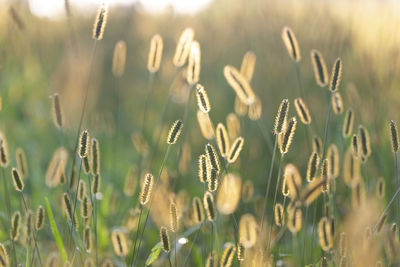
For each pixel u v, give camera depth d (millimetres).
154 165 2051
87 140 1446
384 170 1800
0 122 2348
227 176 1479
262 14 2715
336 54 2209
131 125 2803
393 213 1685
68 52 2559
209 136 1644
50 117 2527
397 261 1501
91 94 2604
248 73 1787
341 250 1462
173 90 2242
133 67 3523
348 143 1804
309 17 2545
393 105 1986
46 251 1657
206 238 1645
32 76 2811
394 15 1997
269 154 2260
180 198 1800
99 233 1694
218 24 3109
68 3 2092
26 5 2383
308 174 1451
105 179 1993
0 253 1435
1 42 2439
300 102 1525
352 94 1922
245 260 1495
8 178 1874
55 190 1856
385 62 1989
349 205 1657
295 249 1624
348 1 2268
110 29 3436
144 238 1773
